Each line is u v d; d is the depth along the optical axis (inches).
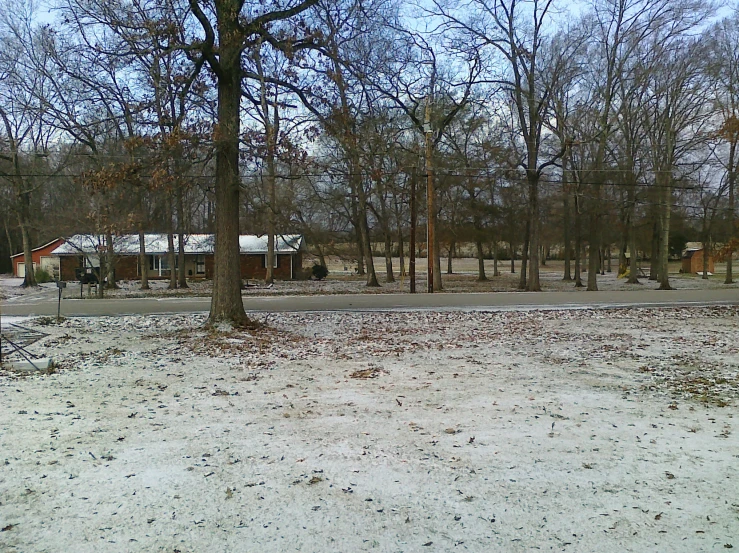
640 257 2655.0
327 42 505.0
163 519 152.9
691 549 136.3
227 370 351.6
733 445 209.0
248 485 174.4
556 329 538.9
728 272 1529.3
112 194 967.0
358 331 526.9
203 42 460.8
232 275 517.3
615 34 1124.5
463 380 319.9
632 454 199.8
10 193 1496.1
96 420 243.4
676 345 444.5
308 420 242.5
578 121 1192.2
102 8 498.6
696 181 1369.3
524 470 185.3
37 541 141.3
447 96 1106.7
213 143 469.4
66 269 1697.8
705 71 1146.0
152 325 562.9
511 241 1483.8
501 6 1064.8
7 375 335.9
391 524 149.5
